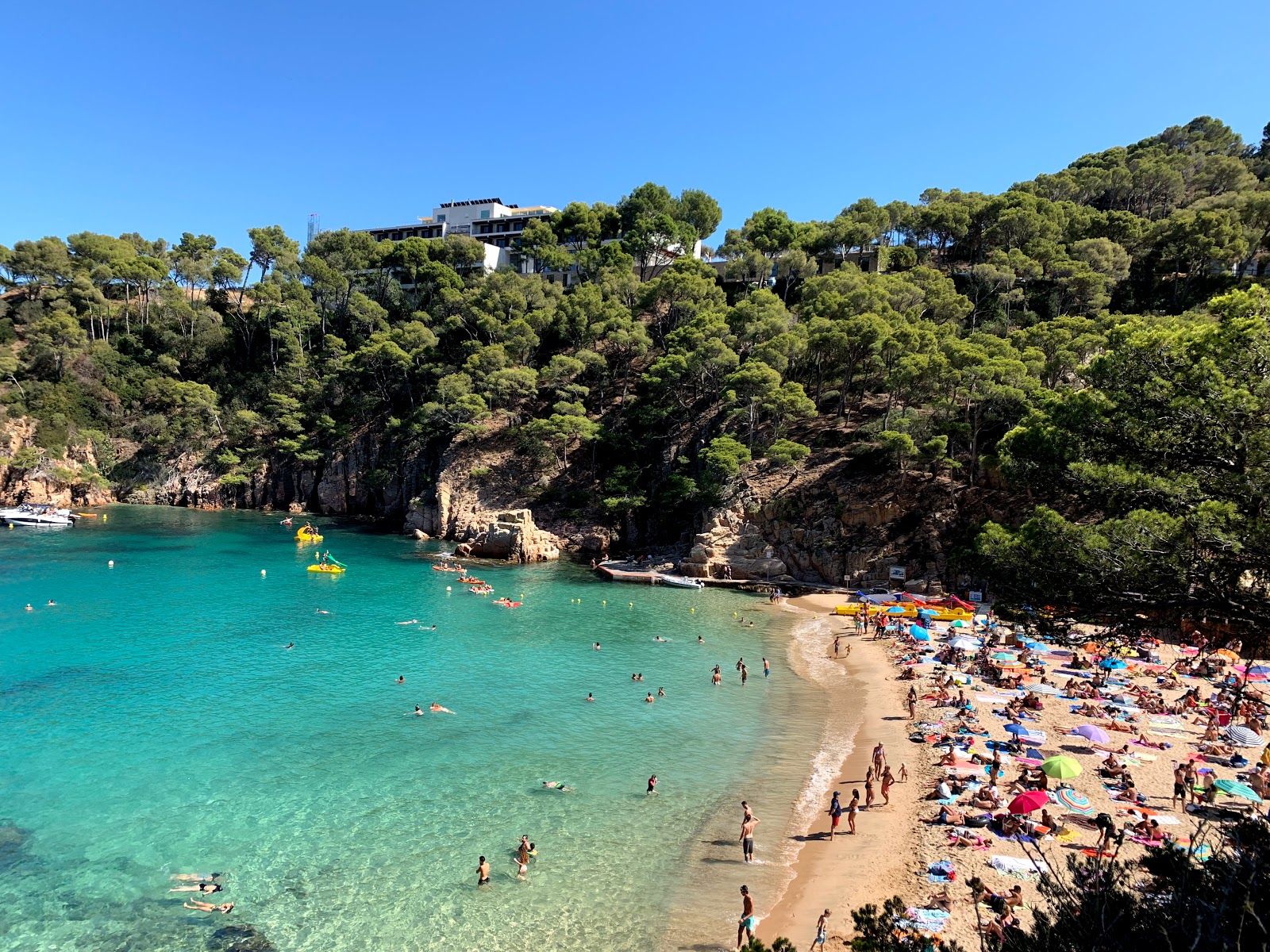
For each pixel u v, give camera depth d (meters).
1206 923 11.77
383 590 75.12
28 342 137.38
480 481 106.69
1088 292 104.12
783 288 136.88
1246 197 110.44
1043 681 47.47
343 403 133.75
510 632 61.22
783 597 74.88
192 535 103.81
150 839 28.91
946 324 93.56
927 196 157.00
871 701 46.25
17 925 23.67
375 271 160.25
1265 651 47.56
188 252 166.88
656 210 162.25
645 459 103.38
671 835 30.34
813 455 86.50
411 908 25.12
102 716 40.91
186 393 133.50
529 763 36.81
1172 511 21.50
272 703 43.72
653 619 66.88
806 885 26.61
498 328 121.19
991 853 27.41
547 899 25.78
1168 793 31.38
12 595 67.75
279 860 27.77
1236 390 20.48
